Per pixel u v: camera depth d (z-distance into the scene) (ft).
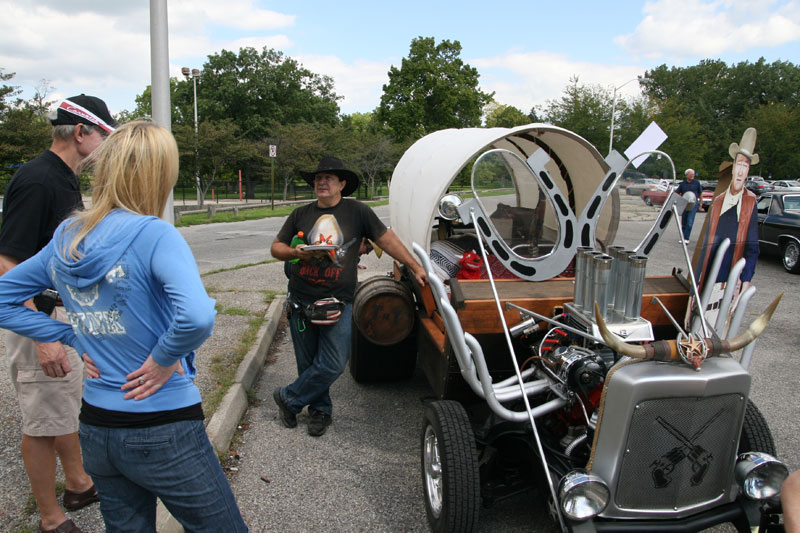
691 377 7.68
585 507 7.69
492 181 12.09
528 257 12.17
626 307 9.15
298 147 107.14
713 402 7.87
